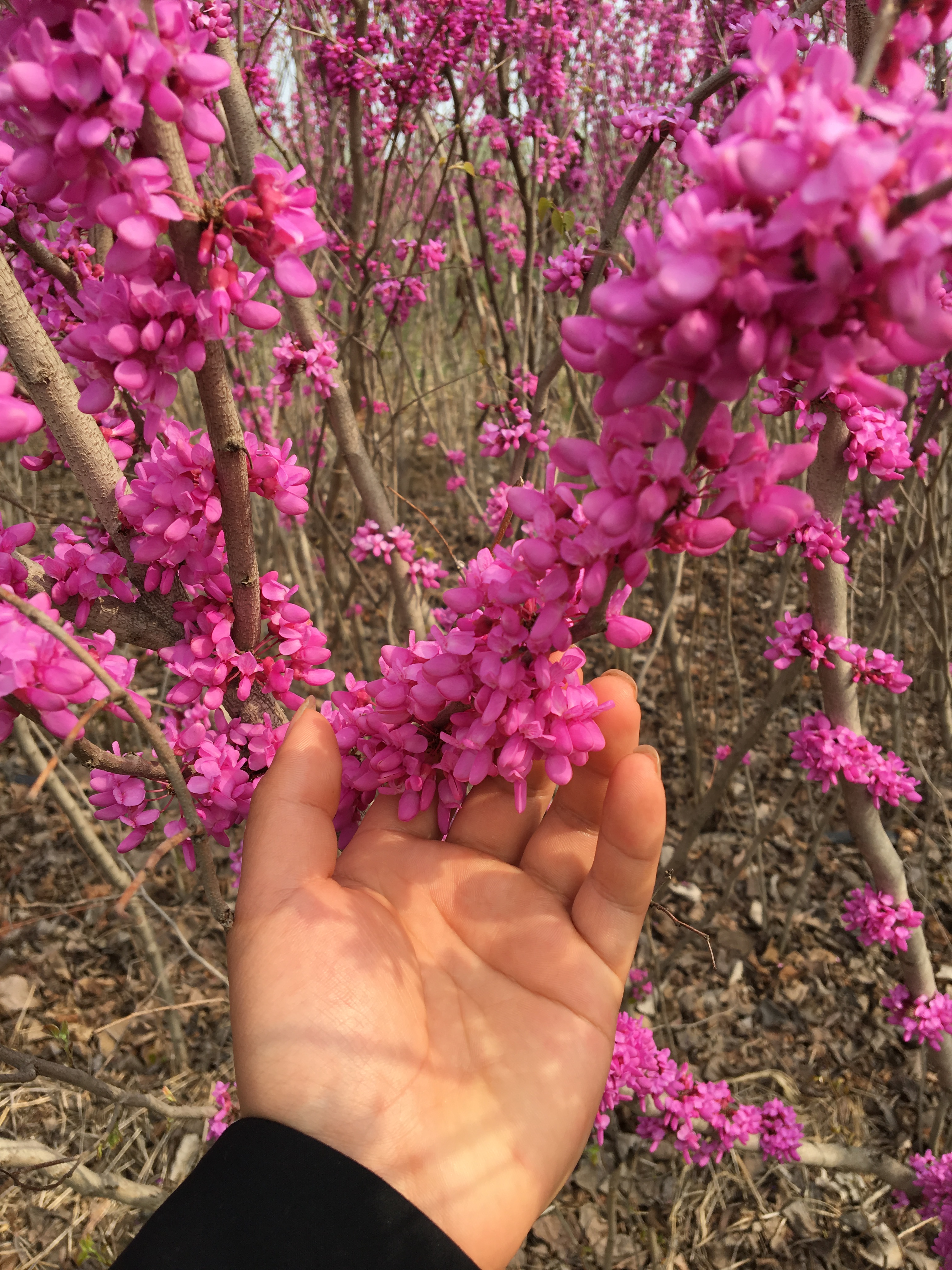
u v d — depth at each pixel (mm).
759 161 113
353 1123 182
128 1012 548
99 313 156
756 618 936
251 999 193
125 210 137
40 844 648
